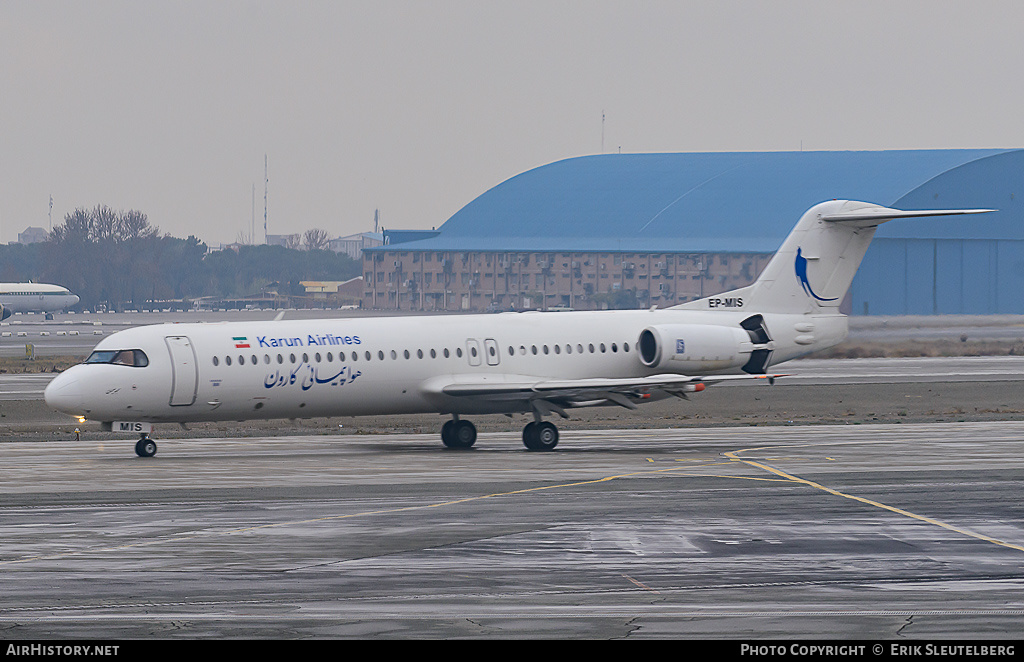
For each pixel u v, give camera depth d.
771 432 192.25
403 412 177.50
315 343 169.00
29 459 157.12
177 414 162.25
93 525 104.94
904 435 183.62
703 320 190.12
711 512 111.81
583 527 104.06
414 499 119.88
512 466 148.12
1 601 77.44
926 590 80.56
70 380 158.12
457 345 177.12
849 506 115.31
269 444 179.75
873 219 192.00
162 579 83.94
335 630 70.06
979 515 110.19
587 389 172.00
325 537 99.38
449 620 72.38
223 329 167.00
